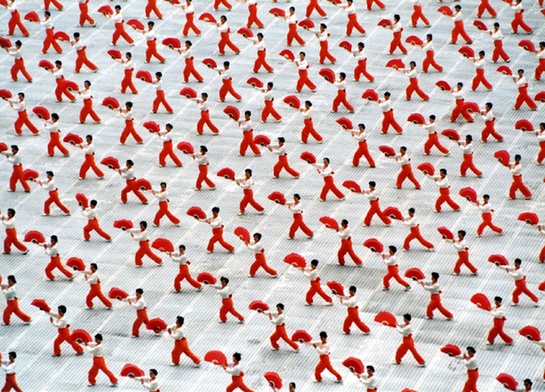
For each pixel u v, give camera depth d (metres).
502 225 165.12
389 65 194.25
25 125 193.75
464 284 153.75
